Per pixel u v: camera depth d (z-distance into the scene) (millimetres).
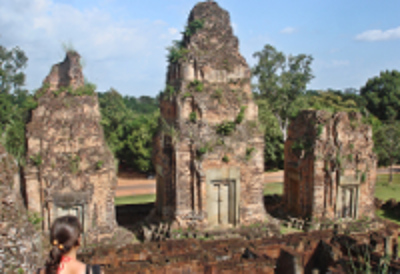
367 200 23922
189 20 22922
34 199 18859
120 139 51594
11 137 19828
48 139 18969
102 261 15914
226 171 21219
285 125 48562
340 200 23422
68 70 20312
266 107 46562
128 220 24734
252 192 21984
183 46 22734
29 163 18672
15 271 9172
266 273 14906
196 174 20641
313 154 22969
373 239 17688
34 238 10078
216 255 16016
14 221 9508
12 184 9938
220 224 21609
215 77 21938
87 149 19594
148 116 54969
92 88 20484
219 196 21484
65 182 19016
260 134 22031
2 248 9172
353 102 58500
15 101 44000
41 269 6145
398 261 15125
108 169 20109
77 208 19406
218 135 21297
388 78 66250
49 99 19375
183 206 20797
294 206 25469
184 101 20953
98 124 20234
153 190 41312
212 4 22531
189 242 17766
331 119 23125
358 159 23328
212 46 22359
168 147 21188
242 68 22641
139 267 14453
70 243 5996
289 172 25578
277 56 47500
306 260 17672
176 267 14617
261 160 22109
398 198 35062
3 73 42031
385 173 49406
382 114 64812
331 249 16844
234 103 21766
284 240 17875
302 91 49500
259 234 20953
